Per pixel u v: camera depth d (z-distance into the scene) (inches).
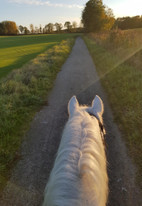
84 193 43.4
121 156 146.4
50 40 1791.3
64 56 671.1
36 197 116.3
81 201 42.0
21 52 943.0
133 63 394.6
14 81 316.5
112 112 219.5
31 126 198.1
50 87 330.3
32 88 304.7
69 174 46.1
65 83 353.7
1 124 188.2
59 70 464.4
